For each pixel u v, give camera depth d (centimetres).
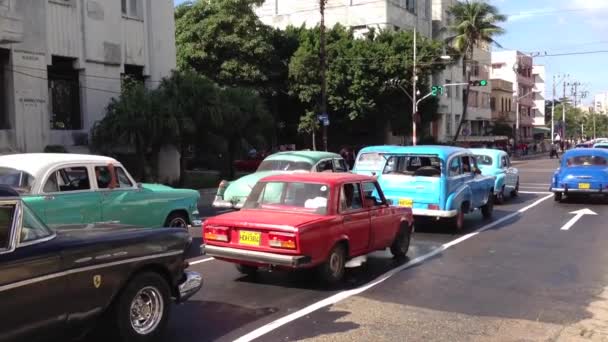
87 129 2223
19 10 1942
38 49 2020
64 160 835
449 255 983
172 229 559
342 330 578
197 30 3353
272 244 701
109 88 2316
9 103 1947
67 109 2186
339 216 758
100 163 886
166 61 2611
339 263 768
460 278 811
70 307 451
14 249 415
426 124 4141
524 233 1223
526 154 6488
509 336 562
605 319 620
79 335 477
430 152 1213
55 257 438
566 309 657
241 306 664
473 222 1393
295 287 754
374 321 609
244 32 3419
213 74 3412
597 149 1873
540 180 2762
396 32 3916
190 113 2128
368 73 3597
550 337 559
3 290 402
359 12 4316
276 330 577
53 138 2094
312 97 3606
